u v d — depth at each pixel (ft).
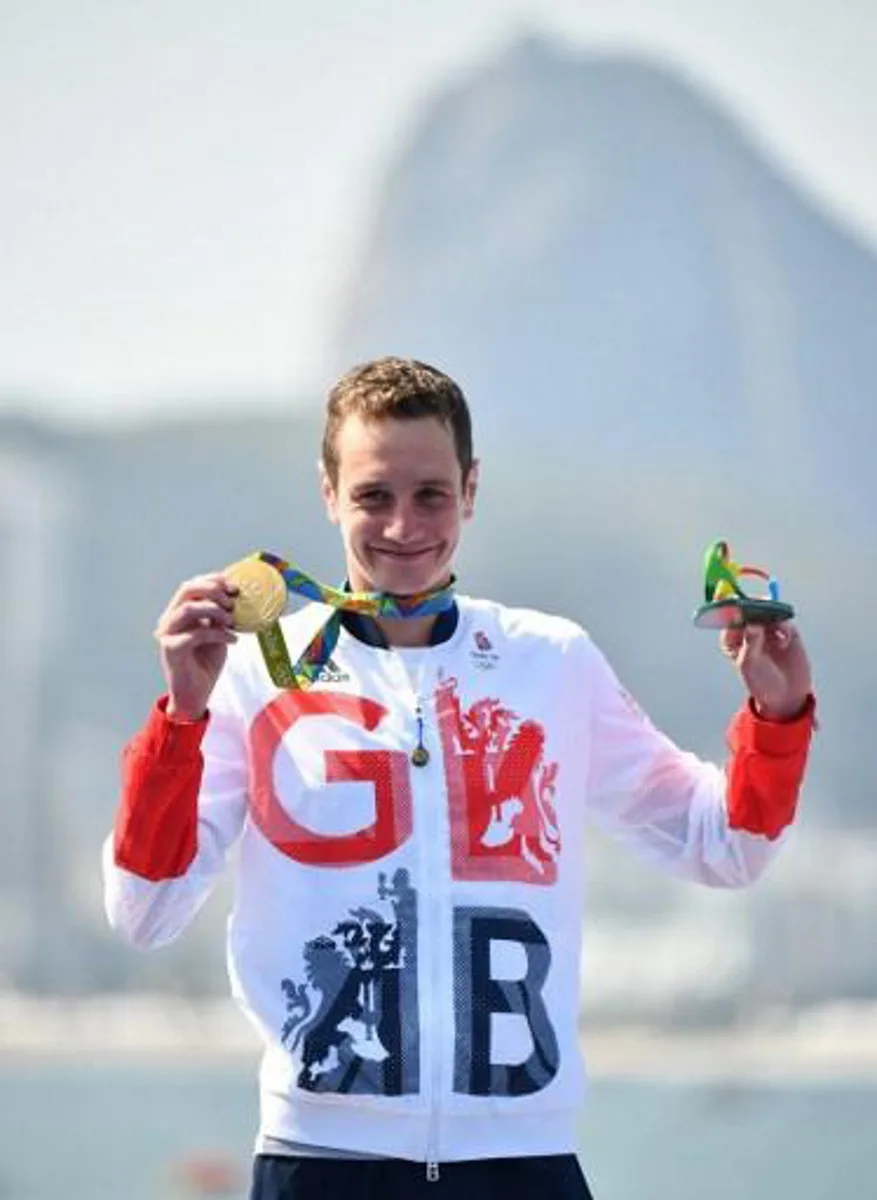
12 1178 351.25
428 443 39.32
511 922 38.63
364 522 39.52
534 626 41.19
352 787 39.01
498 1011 38.11
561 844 39.75
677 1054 641.40
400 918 38.37
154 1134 425.69
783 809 40.06
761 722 39.68
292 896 38.68
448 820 38.93
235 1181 353.72
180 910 38.83
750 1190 314.35
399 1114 37.73
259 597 38.40
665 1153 382.42
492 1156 37.88
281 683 39.27
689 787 41.45
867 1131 418.92
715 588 39.70
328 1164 37.88
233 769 39.83
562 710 40.57
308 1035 37.99
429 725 39.60
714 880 41.16
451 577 40.68
